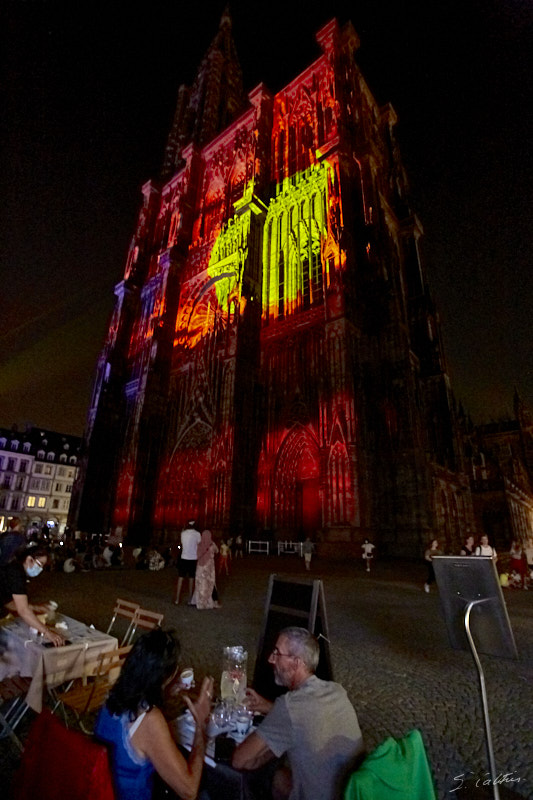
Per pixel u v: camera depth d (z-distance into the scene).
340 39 42.66
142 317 43.50
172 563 23.66
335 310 28.11
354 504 23.03
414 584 14.98
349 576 16.91
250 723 3.12
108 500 37.00
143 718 2.43
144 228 50.72
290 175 39.62
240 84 65.75
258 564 20.95
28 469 70.06
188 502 32.03
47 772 2.41
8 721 4.20
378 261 31.19
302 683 2.67
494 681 5.77
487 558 4.02
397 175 44.03
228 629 8.11
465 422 51.66
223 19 69.38
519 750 3.94
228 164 46.47
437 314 38.78
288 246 35.34
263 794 2.67
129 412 38.53
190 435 34.06
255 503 28.55
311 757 2.30
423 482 24.48
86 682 4.52
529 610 11.20
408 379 27.06
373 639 7.76
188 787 2.35
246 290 33.69
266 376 31.94
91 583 14.36
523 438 65.06
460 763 3.73
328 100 39.25
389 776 2.11
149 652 2.57
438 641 7.69
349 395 25.38
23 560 5.06
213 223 44.09
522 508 49.06
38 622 4.55
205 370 34.81
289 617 4.18
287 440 28.67
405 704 4.98
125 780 2.36
